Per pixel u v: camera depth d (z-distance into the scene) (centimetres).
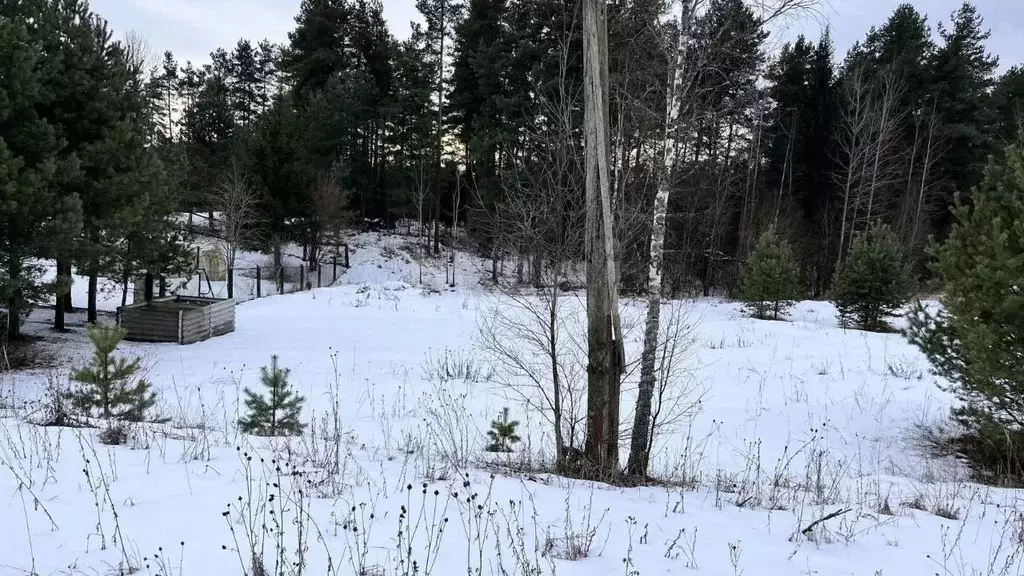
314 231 3262
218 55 5538
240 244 3197
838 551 455
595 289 703
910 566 429
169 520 420
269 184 3152
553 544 424
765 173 3988
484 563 382
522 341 1216
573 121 882
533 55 2734
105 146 1471
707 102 778
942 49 3631
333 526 430
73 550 365
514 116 2866
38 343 1478
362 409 1030
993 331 775
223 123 4438
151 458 567
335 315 2205
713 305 2606
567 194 756
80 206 1298
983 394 834
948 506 601
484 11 3334
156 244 1750
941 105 3566
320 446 711
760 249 2289
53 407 748
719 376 1328
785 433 977
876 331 1961
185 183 3269
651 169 825
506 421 806
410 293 2764
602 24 664
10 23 1230
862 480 752
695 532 446
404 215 4109
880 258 1948
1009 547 476
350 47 4094
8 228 1235
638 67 814
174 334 1611
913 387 1227
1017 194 781
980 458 865
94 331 744
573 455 720
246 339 1719
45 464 518
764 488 670
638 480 687
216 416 932
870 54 3997
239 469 553
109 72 1583
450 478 588
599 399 709
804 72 3941
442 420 957
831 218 3647
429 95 3500
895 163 3566
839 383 1268
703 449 816
